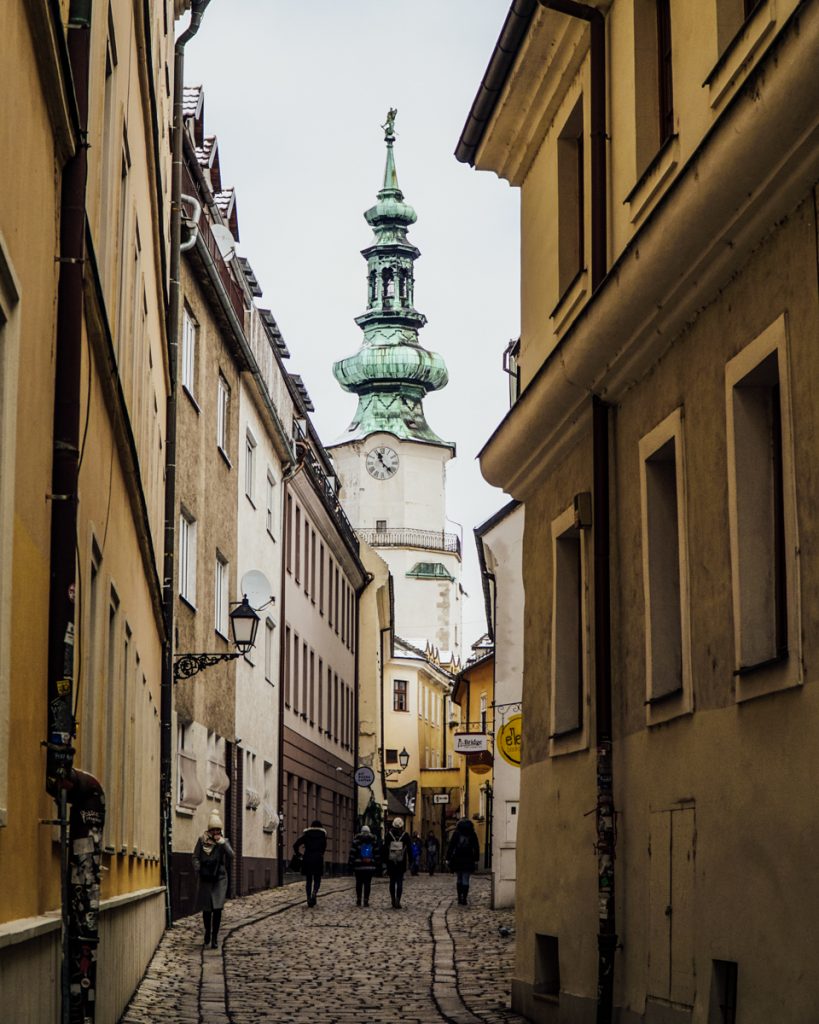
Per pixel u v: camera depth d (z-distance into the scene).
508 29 14.00
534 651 14.99
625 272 10.95
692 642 10.34
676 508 11.59
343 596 60.62
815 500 8.25
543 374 13.40
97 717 11.48
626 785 11.84
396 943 22.25
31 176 7.26
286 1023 13.54
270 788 41.91
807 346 8.44
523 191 15.96
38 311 7.60
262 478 40.16
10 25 6.48
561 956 13.40
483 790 78.12
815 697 8.20
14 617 6.89
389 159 129.25
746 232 9.25
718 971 9.66
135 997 14.92
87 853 8.59
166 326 24.59
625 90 12.23
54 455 8.30
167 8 24.05
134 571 16.03
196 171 30.77
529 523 15.40
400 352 124.62
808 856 8.24
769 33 9.09
